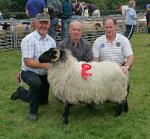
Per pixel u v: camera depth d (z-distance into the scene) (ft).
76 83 11.93
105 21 13.46
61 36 29.91
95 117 13.20
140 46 33.86
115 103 13.55
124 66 13.10
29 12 24.54
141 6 91.91
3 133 11.83
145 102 15.10
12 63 23.76
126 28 34.60
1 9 64.44
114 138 11.38
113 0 89.66
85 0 80.64
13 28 29.37
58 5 26.91
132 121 12.85
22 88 15.44
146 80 19.03
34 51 13.25
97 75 12.07
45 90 14.33
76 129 12.10
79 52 13.55
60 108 14.28
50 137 11.48
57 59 12.07
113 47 13.62
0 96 15.93
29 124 12.63
